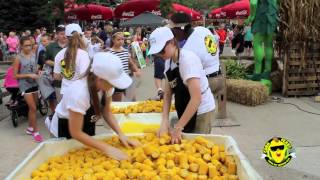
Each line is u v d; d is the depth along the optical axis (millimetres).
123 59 7457
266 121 8508
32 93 7508
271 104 10273
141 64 8484
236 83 10461
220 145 3609
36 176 3146
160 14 25891
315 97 10664
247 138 7262
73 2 26703
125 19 27406
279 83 11805
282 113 9250
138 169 3148
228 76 11789
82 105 3248
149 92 11883
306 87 11188
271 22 10797
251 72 12586
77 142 3658
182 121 3764
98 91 3342
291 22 10812
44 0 28016
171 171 3037
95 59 3129
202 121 4141
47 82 7648
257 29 11062
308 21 10852
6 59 23250
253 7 10922
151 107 5645
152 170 3129
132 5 26391
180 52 3777
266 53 11359
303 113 9250
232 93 10555
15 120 8414
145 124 5211
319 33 10938
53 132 3971
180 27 5156
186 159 3250
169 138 3750
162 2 25750
